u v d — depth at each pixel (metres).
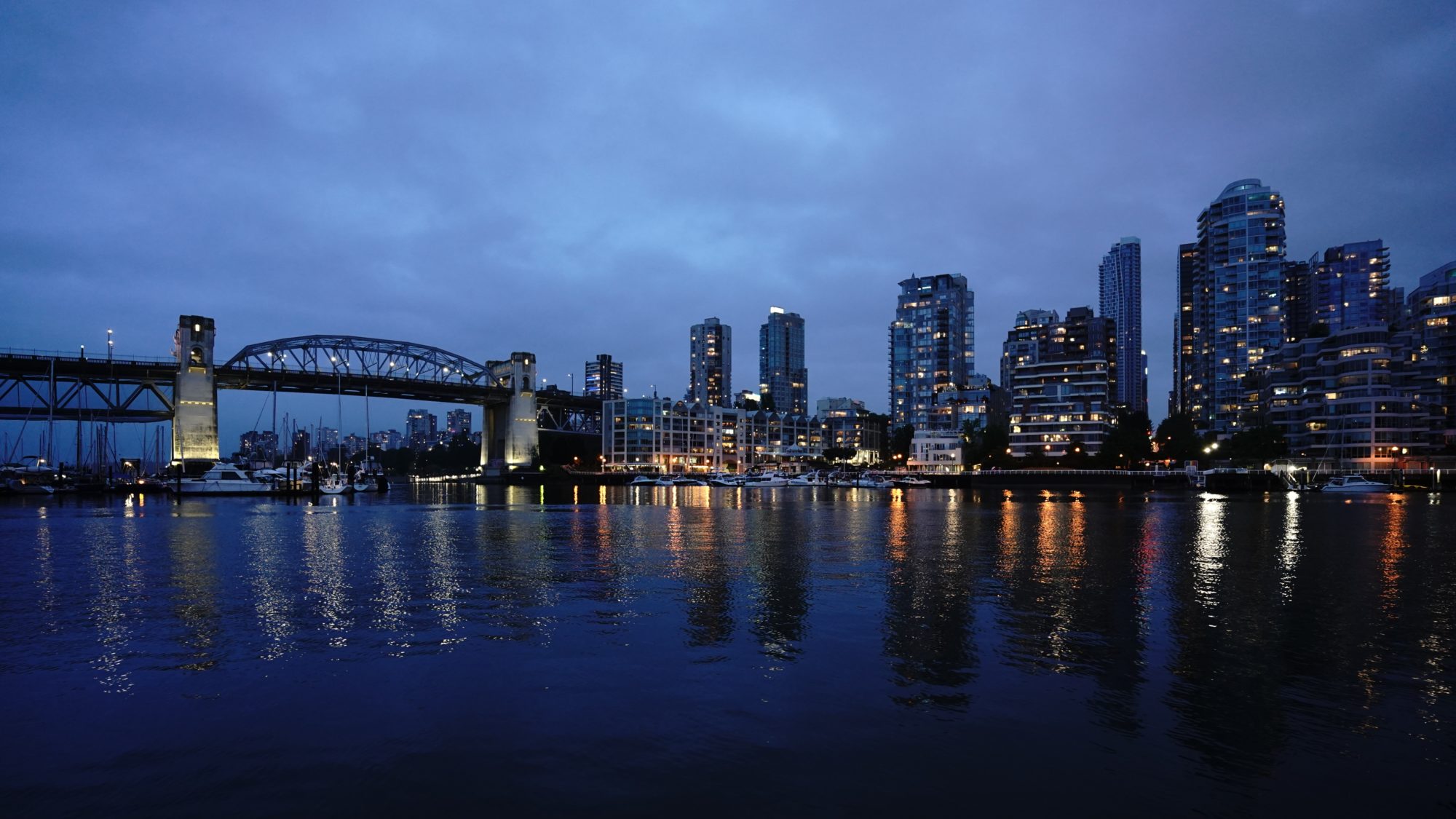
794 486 187.12
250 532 52.78
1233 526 57.84
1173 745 12.92
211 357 175.25
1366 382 142.50
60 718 14.02
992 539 46.28
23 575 31.00
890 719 14.02
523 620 21.92
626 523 62.78
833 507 91.75
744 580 29.45
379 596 25.98
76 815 10.54
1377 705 14.91
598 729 13.49
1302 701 15.10
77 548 41.59
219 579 29.72
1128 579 29.84
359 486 151.75
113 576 30.73
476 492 157.50
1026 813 10.64
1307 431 151.62
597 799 10.98
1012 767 12.07
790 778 11.64
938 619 22.16
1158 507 88.50
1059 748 12.76
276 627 21.06
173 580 29.53
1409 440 138.50
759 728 13.55
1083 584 28.52
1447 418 153.38
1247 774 11.89
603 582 28.91
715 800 10.95
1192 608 23.92
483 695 15.23
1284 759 12.45
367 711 14.33
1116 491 145.75
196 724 13.75
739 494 140.50
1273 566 33.84
